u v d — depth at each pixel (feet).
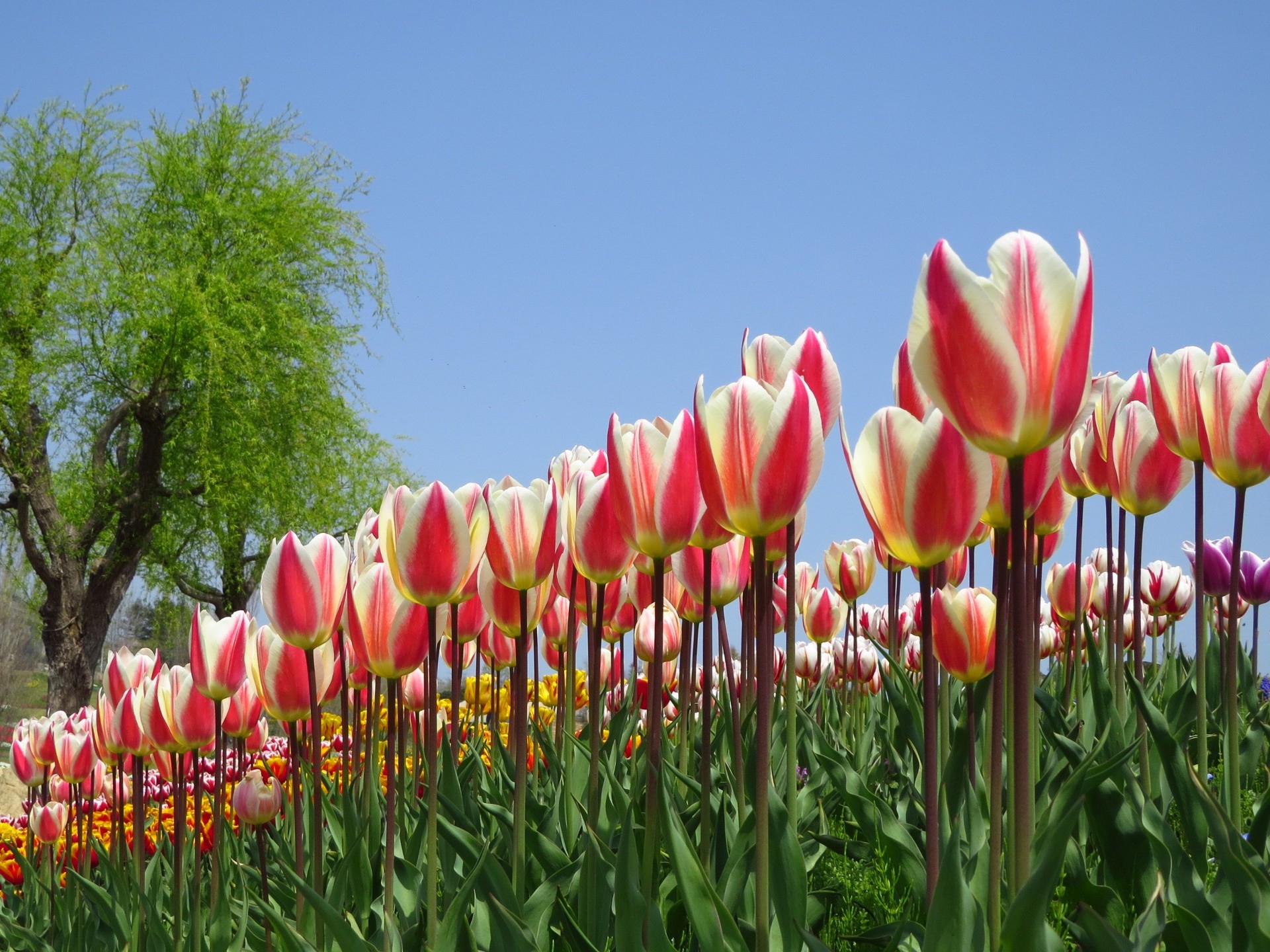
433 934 6.81
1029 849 4.83
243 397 78.33
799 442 5.49
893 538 5.19
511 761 9.70
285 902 8.02
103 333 77.25
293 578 7.46
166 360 75.82
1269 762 11.07
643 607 10.96
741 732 9.48
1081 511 10.13
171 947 9.36
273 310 79.51
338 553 7.70
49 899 14.15
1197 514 7.94
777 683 12.24
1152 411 8.56
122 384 76.74
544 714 16.52
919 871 7.03
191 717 8.87
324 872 9.36
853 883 7.98
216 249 82.33
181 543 84.12
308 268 87.20
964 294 4.56
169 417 81.20
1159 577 13.84
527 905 7.18
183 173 80.69
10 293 76.02
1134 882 6.99
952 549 5.12
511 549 7.33
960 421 4.76
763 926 5.42
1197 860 6.85
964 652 6.89
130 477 80.53
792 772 7.52
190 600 88.43
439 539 6.89
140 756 9.91
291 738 8.21
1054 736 7.72
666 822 5.73
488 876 6.93
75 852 14.61
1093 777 5.81
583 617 11.83
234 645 8.51
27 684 113.50
